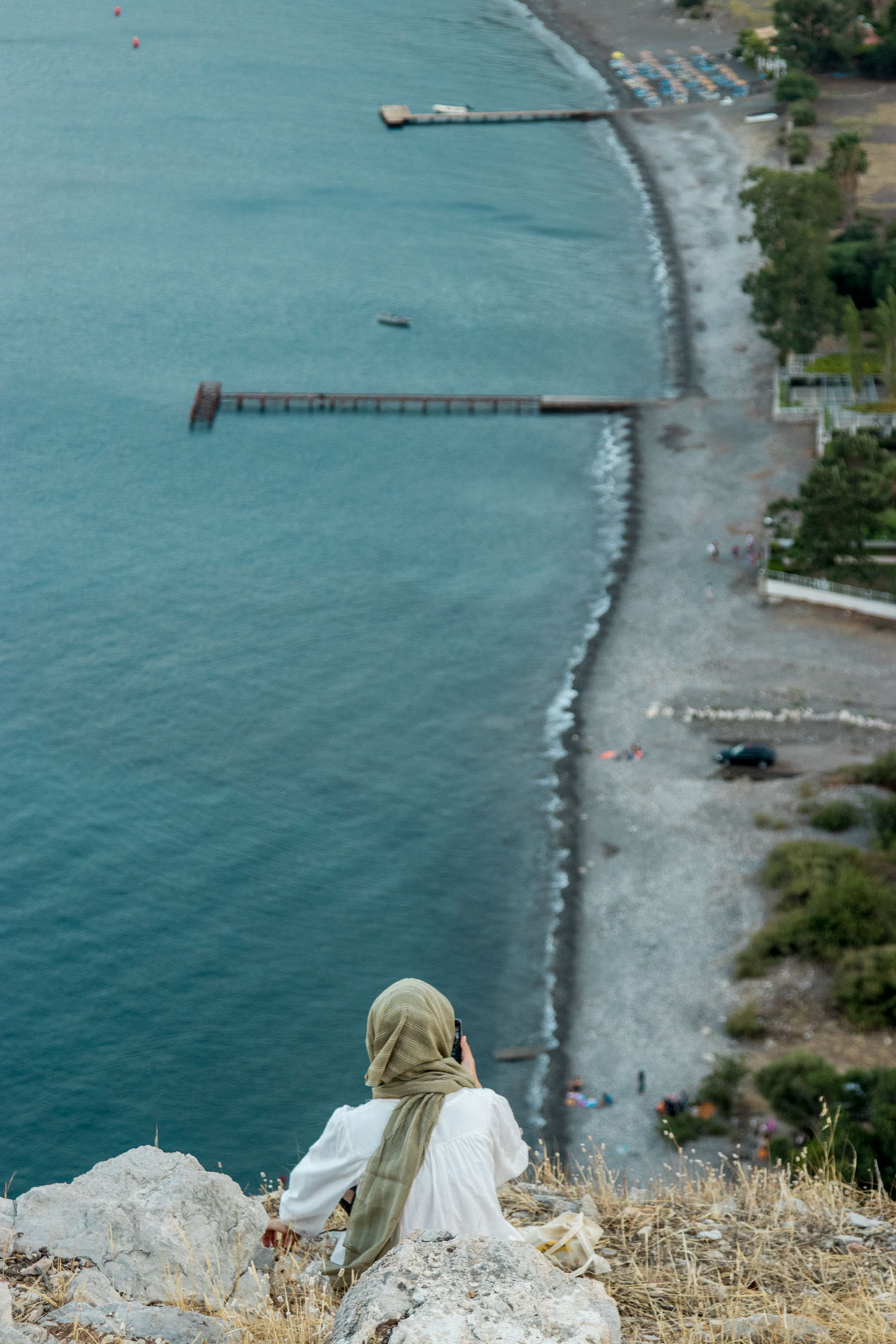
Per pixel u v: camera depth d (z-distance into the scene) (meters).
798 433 100.25
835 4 176.38
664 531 90.44
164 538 95.25
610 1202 9.38
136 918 61.72
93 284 138.00
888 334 98.56
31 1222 7.38
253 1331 6.48
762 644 77.00
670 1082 48.50
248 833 66.56
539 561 89.31
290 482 102.75
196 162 169.62
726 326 121.00
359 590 87.38
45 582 89.44
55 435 109.81
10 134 179.25
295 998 57.03
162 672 79.69
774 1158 38.06
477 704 75.19
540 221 148.62
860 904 53.34
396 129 177.62
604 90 186.75
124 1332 6.38
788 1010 50.41
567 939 57.69
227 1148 50.00
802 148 150.75
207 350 123.75
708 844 61.78
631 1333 6.91
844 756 66.50
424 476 102.38
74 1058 54.44
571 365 117.12
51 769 71.38
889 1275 7.84
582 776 68.12
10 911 62.09
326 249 145.00
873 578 81.06
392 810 67.56
